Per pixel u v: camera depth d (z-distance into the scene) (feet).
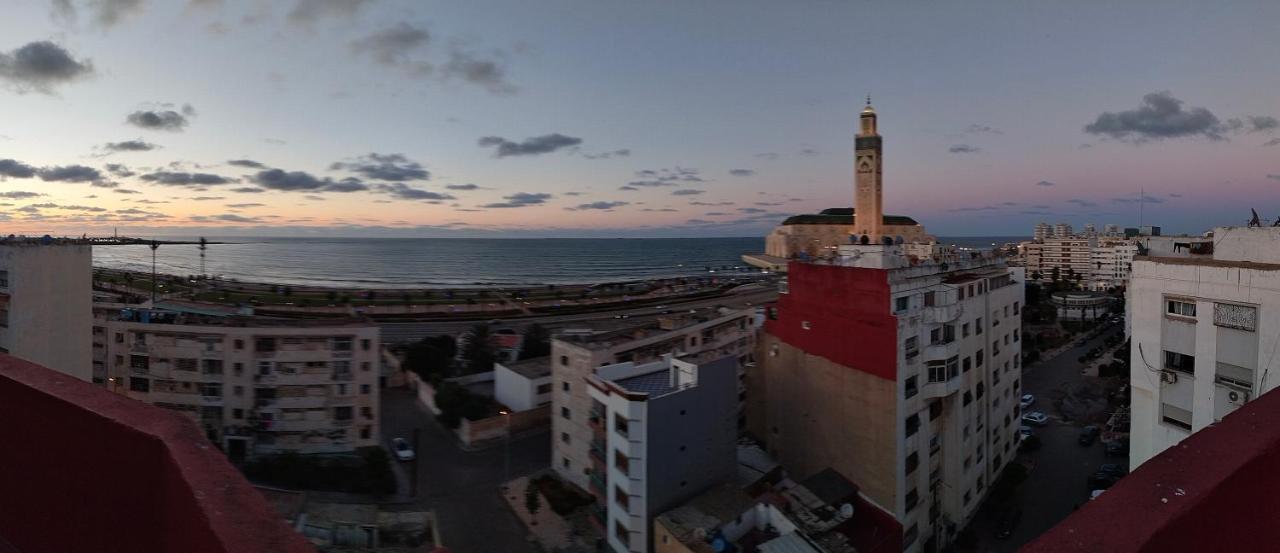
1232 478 9.15
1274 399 12.07
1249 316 41.98
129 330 121.39
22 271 94.68
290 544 7.44
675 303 366.22
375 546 86.12
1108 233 550.36
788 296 103.24
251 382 119.75
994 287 111.86
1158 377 47.42
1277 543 10.25
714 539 70.95
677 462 83.10
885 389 84.74
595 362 109.81
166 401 120.98
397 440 126.52
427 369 173.58
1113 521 7.97
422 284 575.79
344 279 627.46
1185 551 8.19
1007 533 99.96
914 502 88.07
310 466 110.63
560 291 453.99
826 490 81.56
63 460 11.96
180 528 9.18
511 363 166.30
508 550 89.61
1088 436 138.92
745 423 127.03
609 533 86.89
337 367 122.31
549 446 129.08
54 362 101.60
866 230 405.39
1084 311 290.97
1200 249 55.67
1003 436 118.42
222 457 10.01
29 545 12.75
